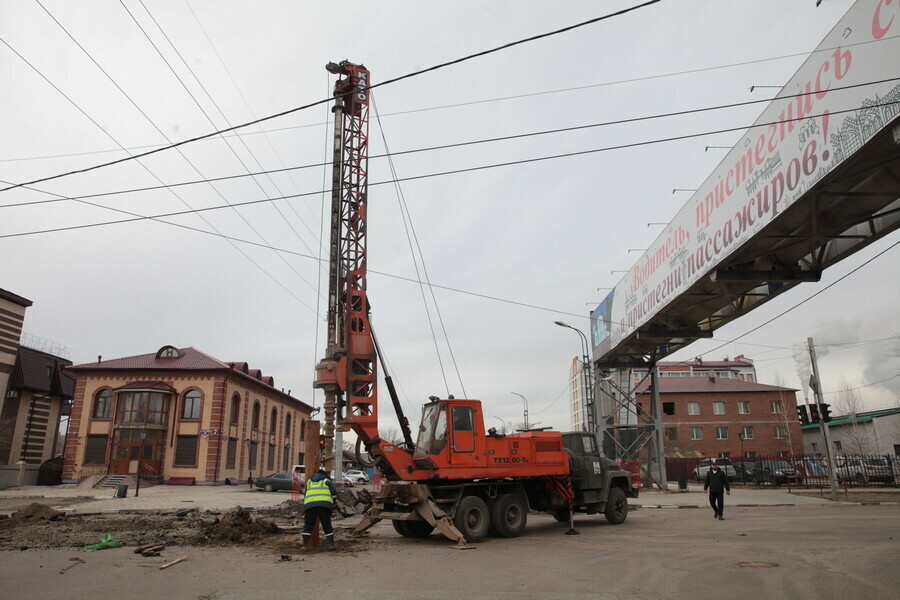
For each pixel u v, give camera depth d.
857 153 14.21
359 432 15.89
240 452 47.84
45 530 15.38
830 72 15.23
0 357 45.38
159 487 40.62
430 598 7.91
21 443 47.00
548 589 8.54
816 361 28.73
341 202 18.17
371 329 17.30
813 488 36.41
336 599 7.83
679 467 48.97
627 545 13.42
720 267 21.38
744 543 13.43
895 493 32.41
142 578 9.20
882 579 9.02
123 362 45.59
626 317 32.31
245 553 11.92
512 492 16.02
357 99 19.94
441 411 15.49
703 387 65.50
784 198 17.27
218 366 44.66
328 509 12.88
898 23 12.88
